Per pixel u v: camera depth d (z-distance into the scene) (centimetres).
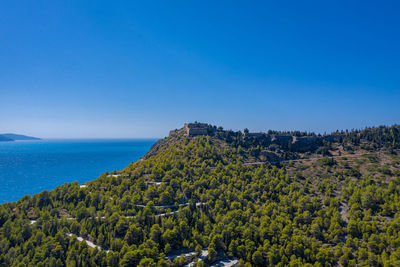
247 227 13162
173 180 17250
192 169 19712
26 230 11950
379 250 11294
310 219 14212
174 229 12469
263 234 12550
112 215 13100
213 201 15750
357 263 10956
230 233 12812
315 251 11594
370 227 12569
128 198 15175
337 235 12694
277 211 15075
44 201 15162
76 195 15862
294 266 10569
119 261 10688
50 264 9944
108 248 11794
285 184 18938
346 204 16000
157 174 18488
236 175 19612
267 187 18050
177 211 14312
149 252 11069
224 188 17188
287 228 12888
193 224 13538
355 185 18375
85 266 10212
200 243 12550
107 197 15650
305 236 12388
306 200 15725
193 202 14988
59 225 12656
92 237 12212
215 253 11931
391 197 15200
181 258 11300
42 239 11375
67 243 11506
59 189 16438
